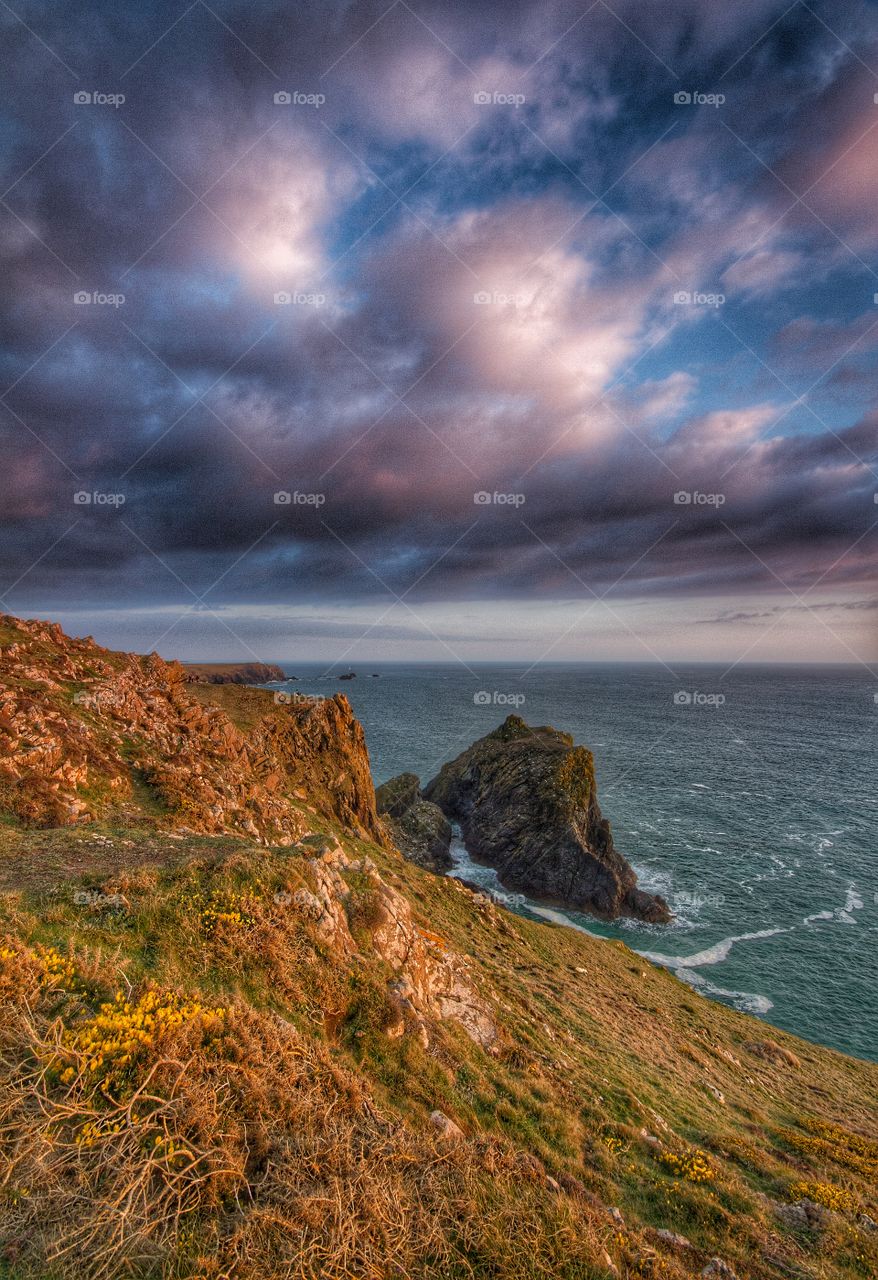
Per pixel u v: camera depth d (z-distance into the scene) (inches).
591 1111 604.1
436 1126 440.8
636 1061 880.9
